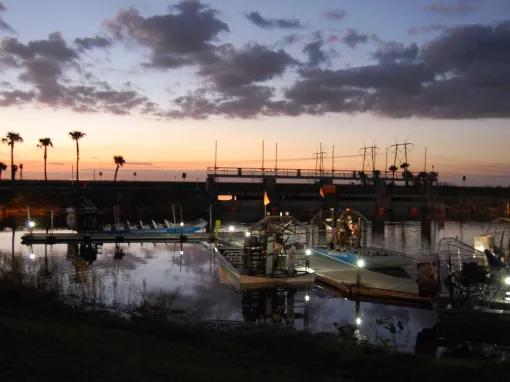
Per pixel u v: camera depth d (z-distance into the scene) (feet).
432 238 292.20
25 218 384.27
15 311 70.79
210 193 465.88
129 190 496.64
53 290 88.99
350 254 171.63
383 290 126.00
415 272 163.32
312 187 495.41
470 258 133.80
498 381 54.13
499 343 91.15
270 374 51.80
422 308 117.29
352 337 82.53
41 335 54.49
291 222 191.11
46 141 524.11
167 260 194.70
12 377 39.63
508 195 555.28
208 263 187.83
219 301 121.90
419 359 61.05
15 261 128.88
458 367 57.98
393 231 335.26
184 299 122.11
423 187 525.75
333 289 139.23
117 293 124.67
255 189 476.95
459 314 94.07
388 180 525.34
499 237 258.16
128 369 45.98
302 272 146.20
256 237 159.63
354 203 506.07
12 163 494.59
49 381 39.86
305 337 69.15
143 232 271.69
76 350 50.31
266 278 138.51
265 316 106.83
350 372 56.59
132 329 69.15
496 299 101.86
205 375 47.47
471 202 522.06
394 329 98.43
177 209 465.47
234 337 70.90
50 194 461.78
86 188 489.67
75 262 183.32
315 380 51.26
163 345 59.31
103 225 330.54
